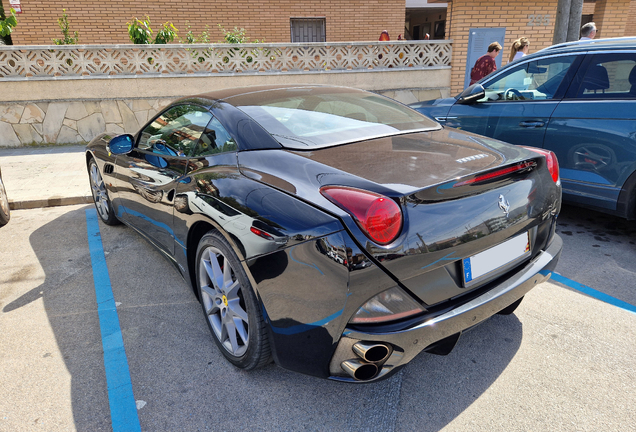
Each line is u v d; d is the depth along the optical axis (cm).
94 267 338
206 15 1109
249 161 208
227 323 213
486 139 235
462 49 904
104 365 222
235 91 274
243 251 183
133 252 363
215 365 221
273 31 1157
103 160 365
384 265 154
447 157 194
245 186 195
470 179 169
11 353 234
